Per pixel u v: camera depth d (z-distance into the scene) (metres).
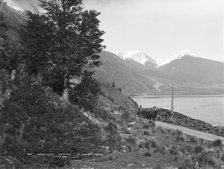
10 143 18.19
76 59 30.02
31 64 29.88
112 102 49.25
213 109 112.81
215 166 18.80
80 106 30.88
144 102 176.38
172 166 18.55
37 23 30.61
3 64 27.16
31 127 21.38
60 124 23.81
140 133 31.34
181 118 61.78
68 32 30.47
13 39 35.12
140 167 18.59
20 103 23.45
